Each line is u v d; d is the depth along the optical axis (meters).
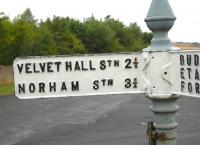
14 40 54.59
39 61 3.59
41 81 3.60
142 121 23.39
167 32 3.22
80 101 33.28
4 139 19.36
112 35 78.62
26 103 32.75
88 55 3.52
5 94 40.66
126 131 20.41
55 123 23.14
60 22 70.12
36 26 69.00
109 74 3.50
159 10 3.15
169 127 3.18
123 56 3.47
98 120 24.05
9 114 27.17
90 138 18.91
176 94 3.13
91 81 3.53
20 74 3.61
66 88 3.56
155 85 3.18
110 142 17.89
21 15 74.69
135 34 92.94
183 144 17.28
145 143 17.52
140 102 32.78
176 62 3.07
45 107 30.16
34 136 19.77
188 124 22.38
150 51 3.18
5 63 53.84
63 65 3.57
